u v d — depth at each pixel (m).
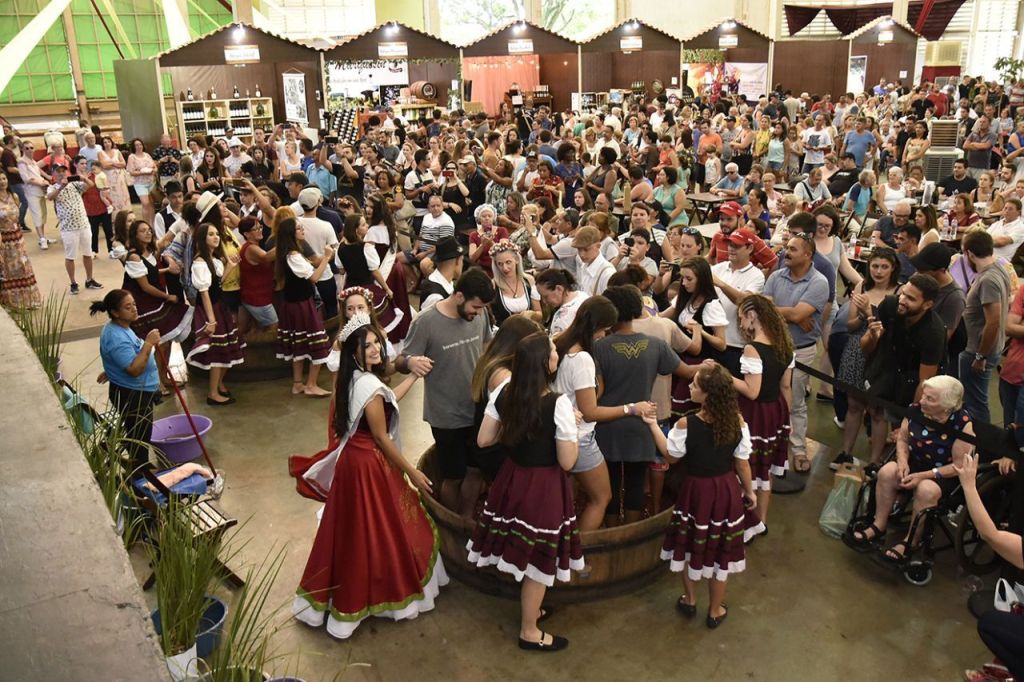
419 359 4.02
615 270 5.55
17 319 4.74
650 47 20.27
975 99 21.27
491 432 3.65
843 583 4.23
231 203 8.47
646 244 5.68
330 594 3.84
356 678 3.58
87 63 23.78
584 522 4.03
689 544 3.77
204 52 16.31
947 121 12.86
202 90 19.55
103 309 4.82
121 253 6.76
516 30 18.66
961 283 6.07
